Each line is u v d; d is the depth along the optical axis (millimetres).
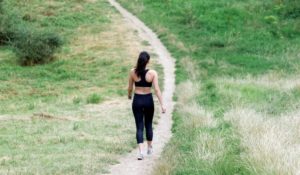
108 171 9828
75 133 13281
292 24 37188
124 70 26859
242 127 10938
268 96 17312
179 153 10242
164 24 36875
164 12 39844
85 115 16359
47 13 41062
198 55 29500
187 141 11195
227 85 19594
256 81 21578
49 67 29000
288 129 10617
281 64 27594
